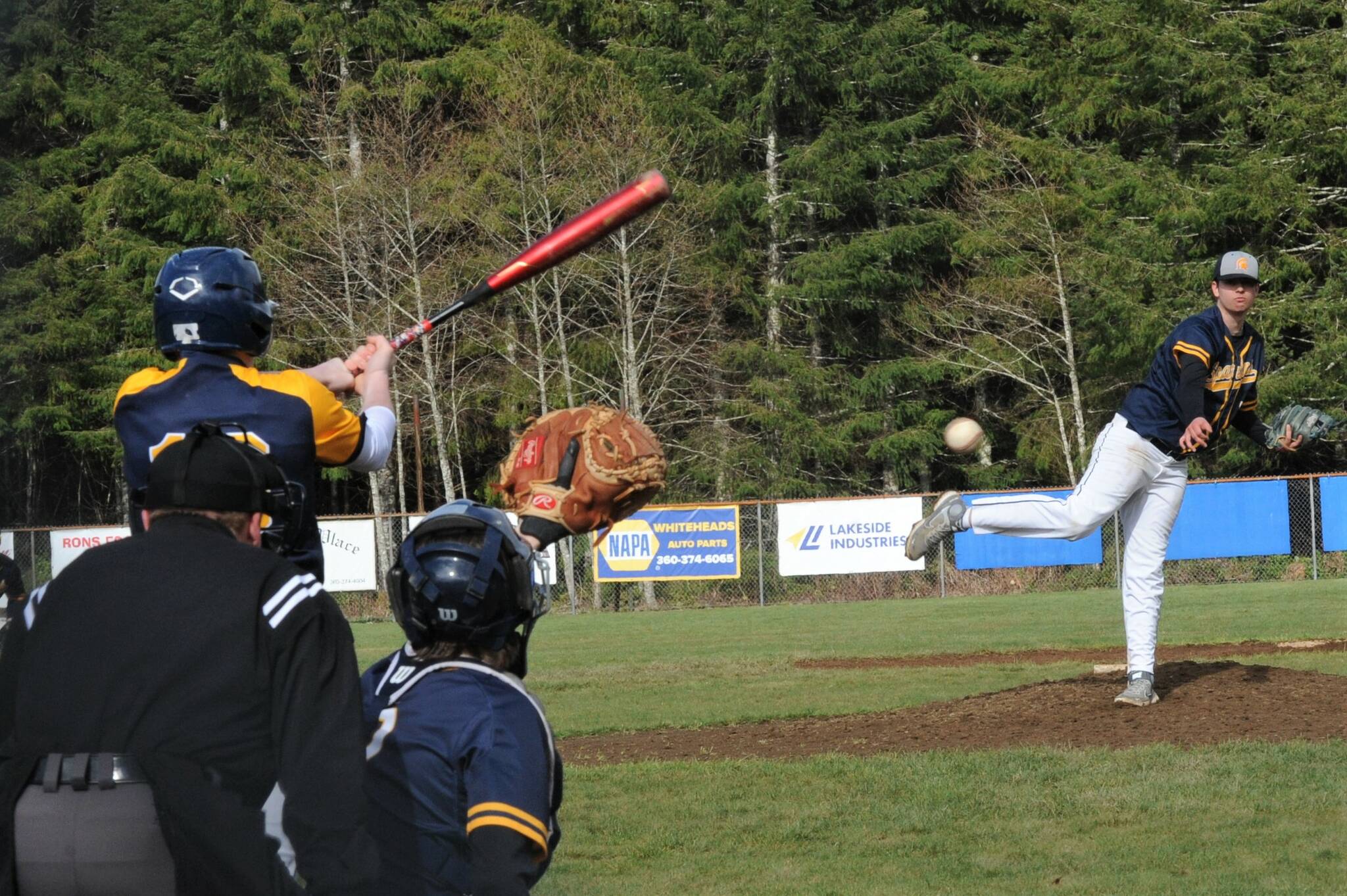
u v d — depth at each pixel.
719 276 47.41
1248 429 11.91
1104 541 34.81
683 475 47.78
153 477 3.79
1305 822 8.69
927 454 47.38
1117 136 49.59
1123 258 43.78
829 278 47.66
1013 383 52.69
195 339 4.79
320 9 50.72
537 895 7.66
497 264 46.25
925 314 49.16
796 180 48.53
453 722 3.74
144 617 3.54
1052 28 49.72
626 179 44.69
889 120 49.25
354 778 3.54
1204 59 45.31
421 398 47.25
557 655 22.47
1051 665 18.39
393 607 4.03
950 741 11.66
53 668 3.55
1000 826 8.87
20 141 56.69
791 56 47.69
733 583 35.72
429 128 49.88
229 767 3.51
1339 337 41.81
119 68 54.66
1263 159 44.41
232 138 51.56
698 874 8.07
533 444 4.48
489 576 3.88
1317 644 18.94
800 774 10.69
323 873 3.47
